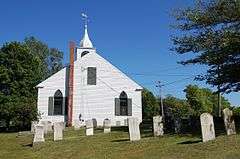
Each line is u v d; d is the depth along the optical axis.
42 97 49.41
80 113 49.19
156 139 23.22
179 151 19.22
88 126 30.42
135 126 24.00
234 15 25.95
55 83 49.66
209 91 84.25
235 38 25.42
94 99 49.66
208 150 18.62
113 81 50.19
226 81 28.39
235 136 20.50
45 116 48.97
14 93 48.84
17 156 23.66
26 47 50.81
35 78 51.00
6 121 46.28
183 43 27.59
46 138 29.67
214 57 26.84
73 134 32.12
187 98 81.50
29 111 45.38
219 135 22.27
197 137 22.34
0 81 49.16
